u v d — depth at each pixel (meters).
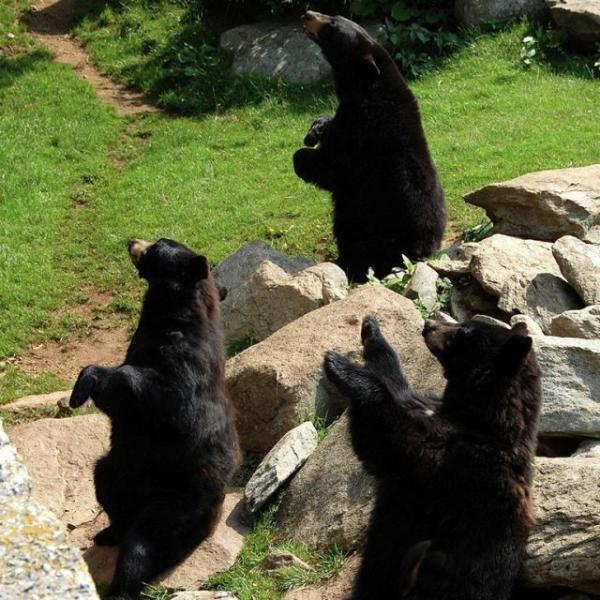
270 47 24.77
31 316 16.89
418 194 15.74
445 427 8.48
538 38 23.20
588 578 8.20
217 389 10.05
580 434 9.63
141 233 18.92
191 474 9.87
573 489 8.59
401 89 15.97
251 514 10.38
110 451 10.18
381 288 12.60
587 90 21.44
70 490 11.22
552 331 11.20
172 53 25.80
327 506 9.92
